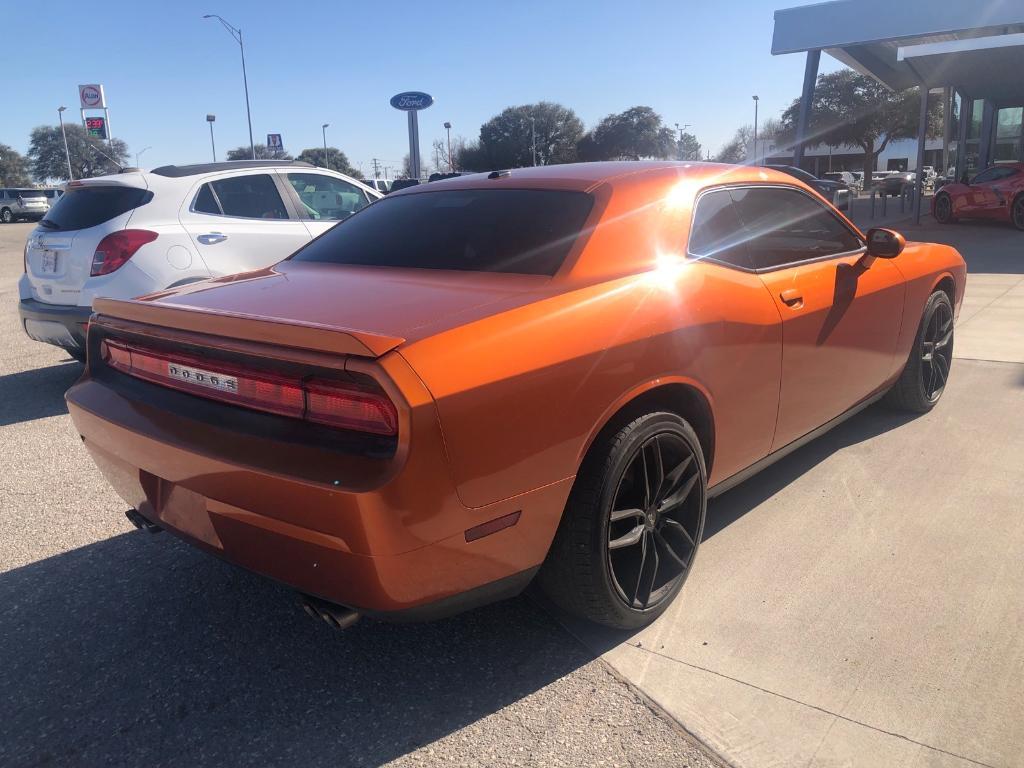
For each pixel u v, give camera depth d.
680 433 2.62
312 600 2.24
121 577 3.12
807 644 2.54
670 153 74.94
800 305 3.19
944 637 2.55
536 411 2.17
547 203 2.91
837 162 72.38
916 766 2.04
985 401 4.82
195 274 5.68
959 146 24.42
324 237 3.43
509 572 2.27
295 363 2.06
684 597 2.83
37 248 5.70
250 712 2.33
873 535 3.22
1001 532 3.21
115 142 86.88
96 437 2.62
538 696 2.36
